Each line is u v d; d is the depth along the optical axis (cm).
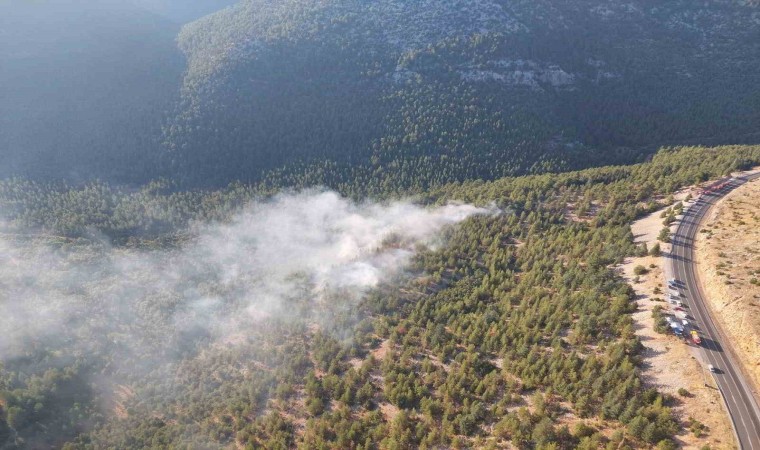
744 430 7375
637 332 9662
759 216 12431
